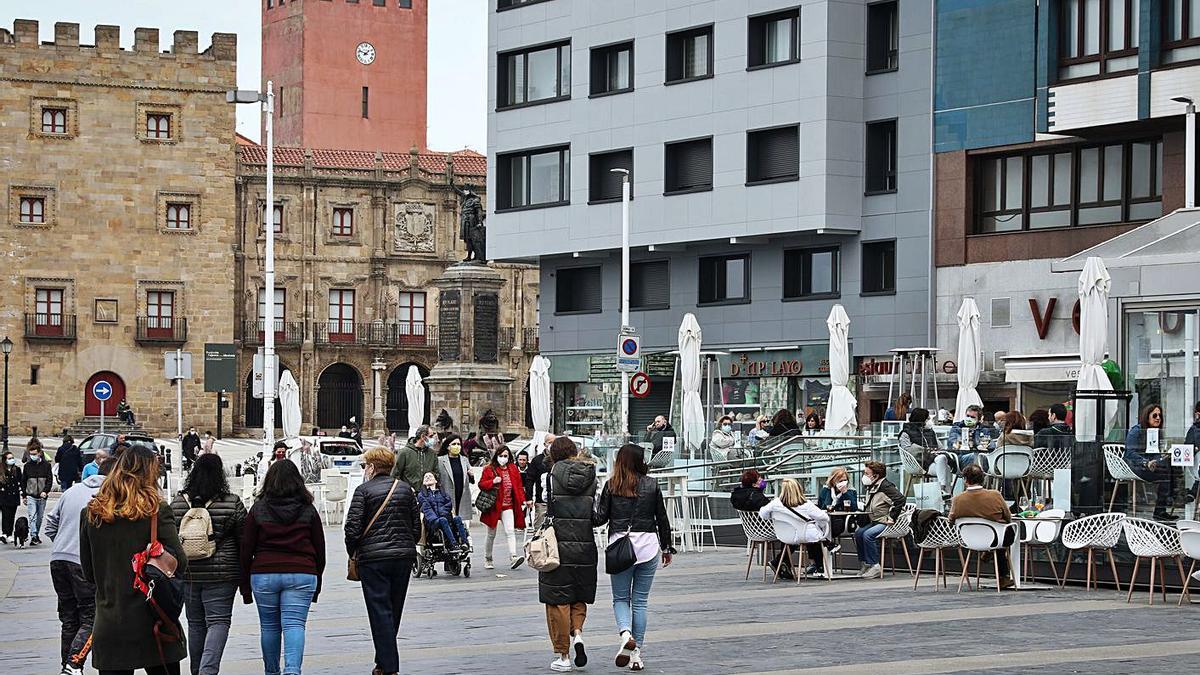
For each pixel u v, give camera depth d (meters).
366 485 20.16
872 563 31.88
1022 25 59.66
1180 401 32.47
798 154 65.69
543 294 77.25
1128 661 20.62
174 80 117.06
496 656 21.83
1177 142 54.22
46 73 114.75
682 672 20.17
